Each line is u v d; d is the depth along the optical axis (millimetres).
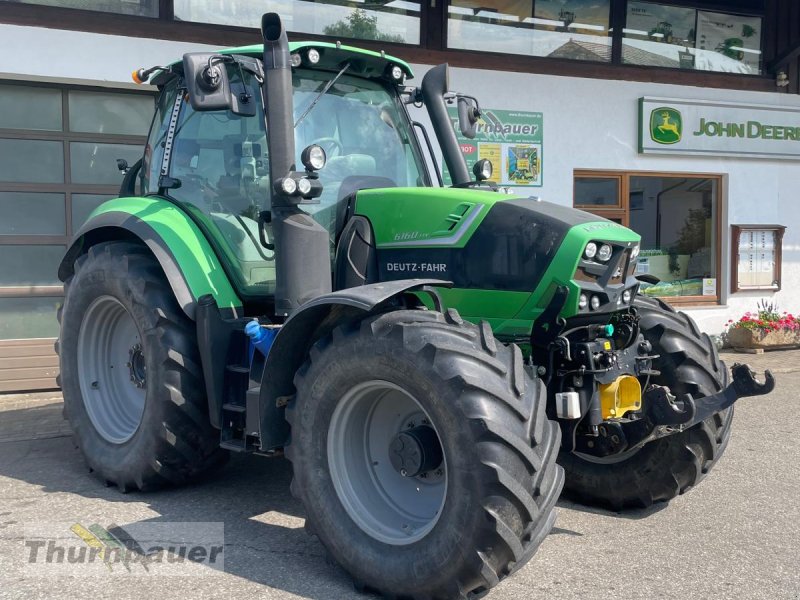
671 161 9562
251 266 3953
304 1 7941
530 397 2832
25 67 6777
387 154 4184
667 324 3912
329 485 3086
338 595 2945
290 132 3580
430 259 3568
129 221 4242
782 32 10234
